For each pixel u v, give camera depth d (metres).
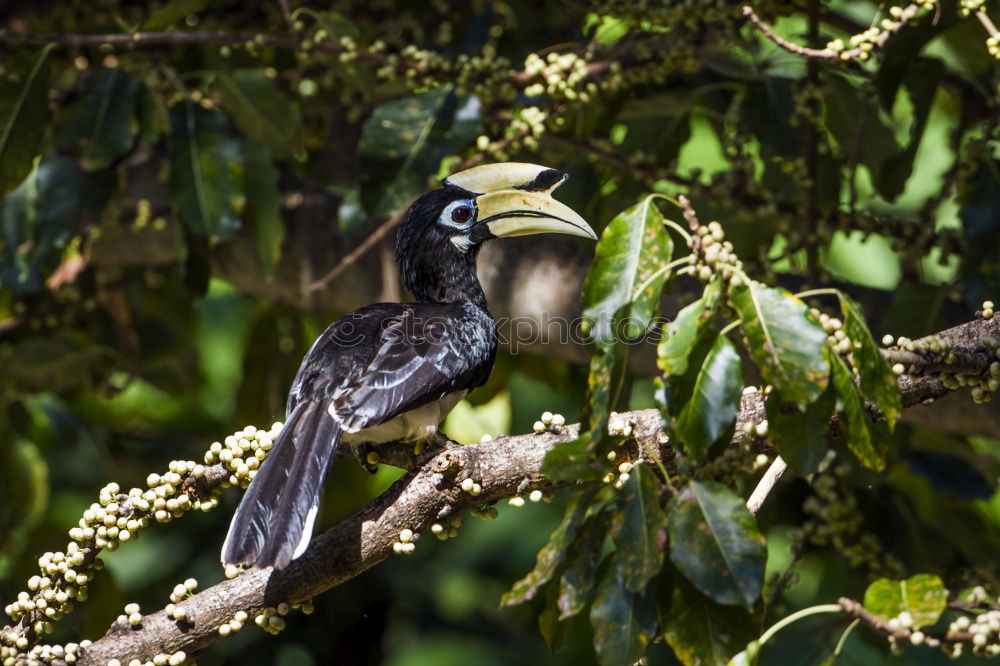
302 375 7.76
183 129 10.09
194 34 9.71
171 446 14.16
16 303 12.38
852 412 5.46
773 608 9.03
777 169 10.70
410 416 7.77
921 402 6.67
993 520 12.31
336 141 11.11
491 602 14.88
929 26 8.87
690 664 5.47
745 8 7.28
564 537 5.58
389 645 14.52
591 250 10.73
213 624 6.39
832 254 14.52
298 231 11.93
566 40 11.34
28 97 9.70
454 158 11.39
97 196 10.43
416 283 9.84
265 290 12.30
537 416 15.29
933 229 9.77
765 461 6.45
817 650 8.78
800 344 5.35
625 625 5.54
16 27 11.37
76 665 6.25
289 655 13.27
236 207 10.09
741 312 5.44
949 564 10.95
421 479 6.61
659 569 5.35
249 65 11.03
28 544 12.73
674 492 5.65
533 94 9.30
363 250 10.09
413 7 11.80
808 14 9.20
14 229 10.61
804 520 11.27
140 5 11.20
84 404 13.95
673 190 10.71
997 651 5.25
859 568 10.66
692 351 5.51
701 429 5.45
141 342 12.80
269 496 6.52
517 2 11.45
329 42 9.98
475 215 9.62
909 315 9.52
